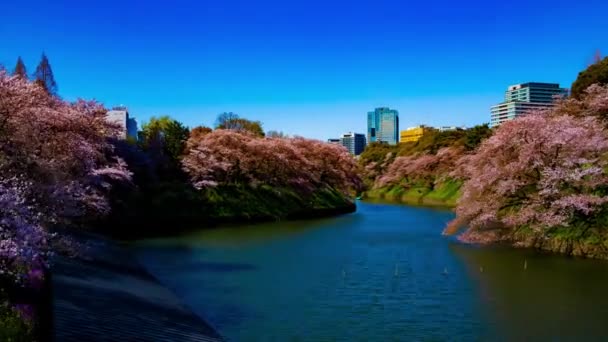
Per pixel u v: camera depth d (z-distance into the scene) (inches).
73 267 847.7
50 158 1080.8
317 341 671.8
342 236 1654.8
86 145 1226.6
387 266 1138.0
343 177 3223.4
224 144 2496.3
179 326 673.6
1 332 423.2
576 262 1129.4
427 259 1213.1
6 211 553.6
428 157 3848.4
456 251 1316.4
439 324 737.6
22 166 930.7
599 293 882.8
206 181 2228.1
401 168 4128.9
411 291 917.2
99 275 864.9
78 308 620.4
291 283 979.3
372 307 821.2
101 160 1614.2
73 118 1223.5
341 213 2640.3
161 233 1759.4
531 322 741.9
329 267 1130.7
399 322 746.2
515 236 1381.6
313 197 2785.4
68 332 526.6
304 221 2222.0
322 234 1720.0
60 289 679.1
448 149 3690.9
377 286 956.6
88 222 1526.8
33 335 467.2
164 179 2240.4
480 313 785.6
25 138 965.8
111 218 1723.7
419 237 1608.0
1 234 528.7
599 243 1169.4
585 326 724.0
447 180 3582.7
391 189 4274.1
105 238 1444.4
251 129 4515.3
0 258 547.2
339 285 965.2
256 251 1354.6
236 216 2154.3
